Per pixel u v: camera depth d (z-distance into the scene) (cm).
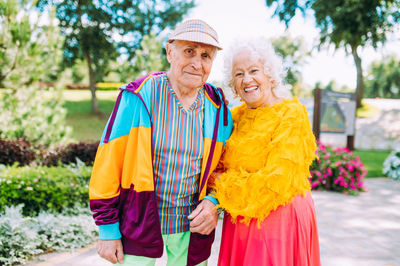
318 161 607
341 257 312
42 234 305
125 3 1848
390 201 531
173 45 149
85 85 2731
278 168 149
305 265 161
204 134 157
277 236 156
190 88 148
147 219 141
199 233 157
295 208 161
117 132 140
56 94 665
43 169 417
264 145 157
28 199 360
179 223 155
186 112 152
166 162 148
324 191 602
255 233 159
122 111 141
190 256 157
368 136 1645
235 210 153
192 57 144
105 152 141
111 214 141
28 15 577
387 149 1380
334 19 1480
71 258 286
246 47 163
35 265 271
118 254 144
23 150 551
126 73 1132
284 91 171
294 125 153
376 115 2030
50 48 622
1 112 602
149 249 143
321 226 403
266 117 163
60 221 331
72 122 1752
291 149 151
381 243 349
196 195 161
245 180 152
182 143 150
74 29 1867
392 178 760
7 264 266
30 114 618
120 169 143
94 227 339
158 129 146
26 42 576
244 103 187
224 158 170
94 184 141
